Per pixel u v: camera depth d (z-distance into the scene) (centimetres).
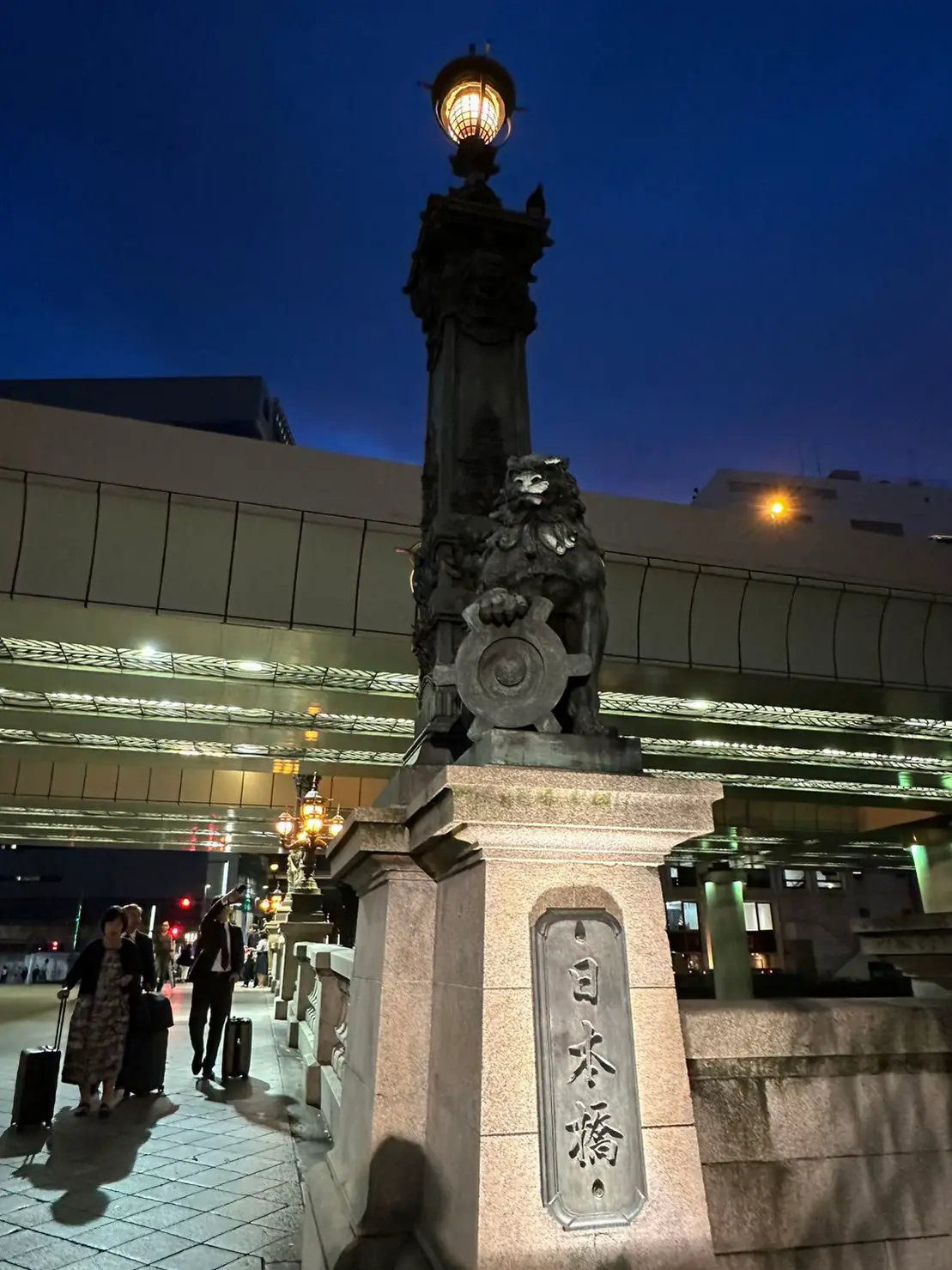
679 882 6128
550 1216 286
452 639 572
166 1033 924
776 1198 347
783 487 5431
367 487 1568
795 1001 401
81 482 1426
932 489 5484
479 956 317
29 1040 1375
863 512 5362
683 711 2080
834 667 1841
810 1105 365
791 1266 338
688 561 1741
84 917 6156
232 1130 735
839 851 4256
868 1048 378
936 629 1889
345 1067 476
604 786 323
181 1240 478
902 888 6134
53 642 1548
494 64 811
